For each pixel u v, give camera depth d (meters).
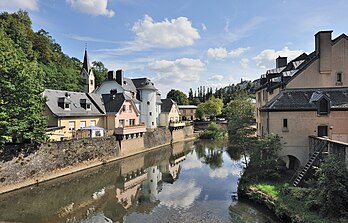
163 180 29.14
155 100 61.34
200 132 74.31
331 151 18.59
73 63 103.50
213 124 73.19
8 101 23.81
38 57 78.38
